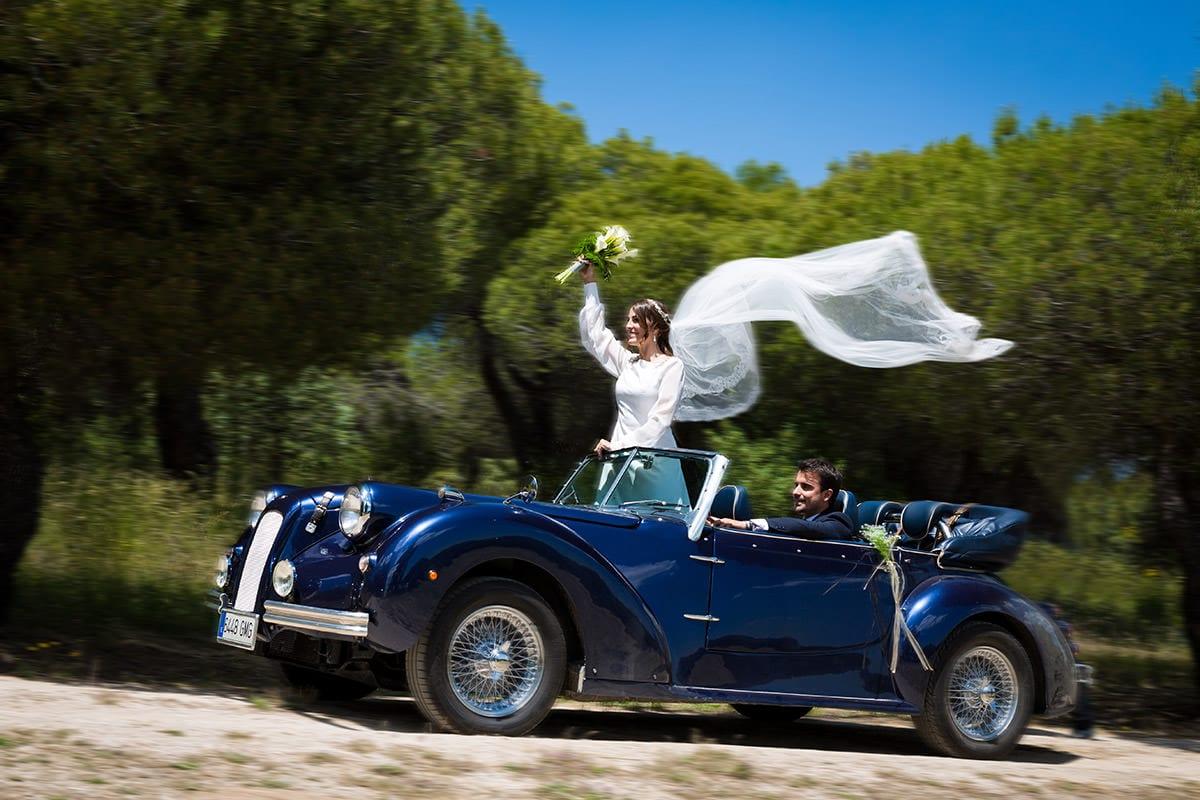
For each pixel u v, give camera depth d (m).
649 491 6.46
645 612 5.97
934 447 14.19
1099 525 18.52
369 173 9.77
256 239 8.73
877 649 6.57
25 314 8.30
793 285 7.84
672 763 5.34
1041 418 10.70
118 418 12.21
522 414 18.03
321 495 6.24
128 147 8.10
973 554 6.99
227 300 8.60
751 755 5.80
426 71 10.07
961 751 6.72
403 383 19.36
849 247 8.35
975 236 11.16
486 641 5.75
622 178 18.45
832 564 6.52
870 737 7.77
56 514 12.61
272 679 8.28
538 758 5.16
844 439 14.06
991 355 8.28
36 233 8.16
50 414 9.83
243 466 16.91
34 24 7.72
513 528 5.75
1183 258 9.81
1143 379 10.12
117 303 8.32
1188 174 10.03
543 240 15.32
